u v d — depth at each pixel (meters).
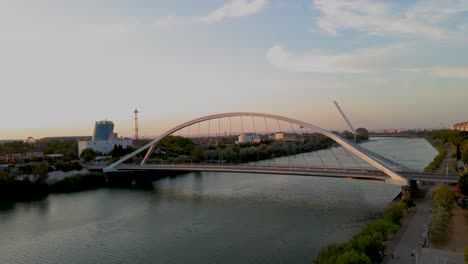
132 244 48.22
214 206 71.00
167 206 72.56
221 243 47.09
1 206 74.75
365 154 72.44
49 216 65.25
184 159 143.38
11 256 44.72
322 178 105.94
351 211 61.97
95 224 59.00
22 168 102.69
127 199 81.88
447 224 44.53
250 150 157.88
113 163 115.31
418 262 33.78
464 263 33.44
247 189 90.62
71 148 183.75
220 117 106.94
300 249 43.31
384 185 89.56
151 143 118.44
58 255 44.75
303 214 60.84
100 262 42.16
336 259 31.94
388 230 39.38
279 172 80.50
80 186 101.94
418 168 108.12
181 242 48.28
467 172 58.19
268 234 50.16
